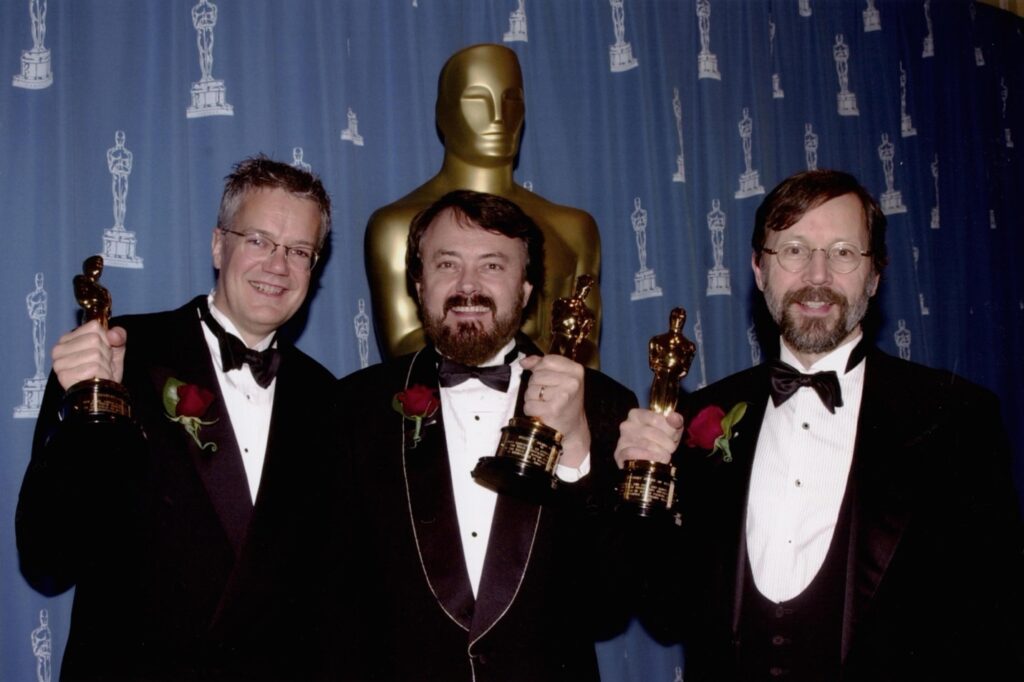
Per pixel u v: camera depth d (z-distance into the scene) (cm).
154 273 279
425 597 192
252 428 212
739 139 369
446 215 215
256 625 193
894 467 194
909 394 203
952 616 188
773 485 203
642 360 336
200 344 210
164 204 282
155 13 287
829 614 191
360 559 202
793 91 386
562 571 199
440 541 196
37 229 268
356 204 304
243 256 211
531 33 336
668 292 344
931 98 419
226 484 198
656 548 200
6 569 257
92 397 170
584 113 341
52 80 272
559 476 200
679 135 353
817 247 203
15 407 262
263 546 196
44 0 274
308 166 297
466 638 190
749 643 194
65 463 175
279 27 299
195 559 192
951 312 415
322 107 300
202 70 289
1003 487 193
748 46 374
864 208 206
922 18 420
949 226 419
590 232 294
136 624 188
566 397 188
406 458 203
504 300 211
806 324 203
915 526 190
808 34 393
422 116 316
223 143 288
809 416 207
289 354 224
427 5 322
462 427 210
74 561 189
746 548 200
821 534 197
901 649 185
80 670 187
